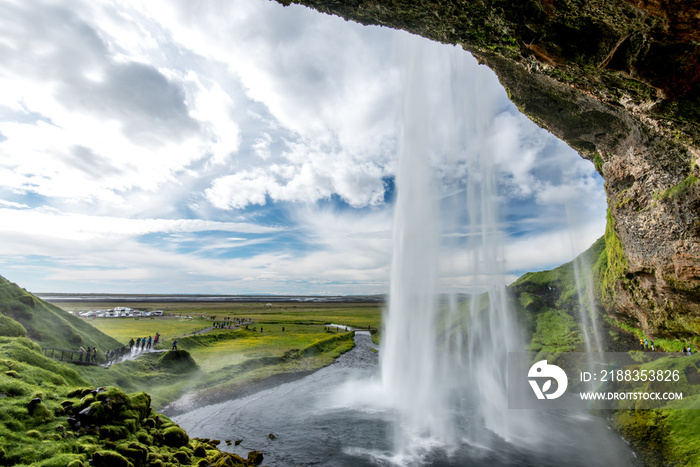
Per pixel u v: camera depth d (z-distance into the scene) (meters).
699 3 8.84
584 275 58.34
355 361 55.81
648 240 29.06
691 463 18.69
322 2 13.63
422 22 13.73
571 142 33.47
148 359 37.81
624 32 11.02
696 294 26.02
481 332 53.69
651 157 25.41
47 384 17.56
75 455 12.91
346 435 25.33
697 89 11.87
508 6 11.59
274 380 42.31
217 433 25.55
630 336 42.03
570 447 23.64
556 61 13.19
